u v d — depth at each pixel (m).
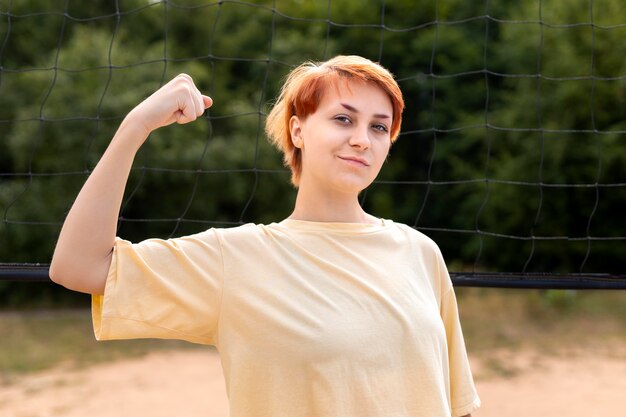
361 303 1.54
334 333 1.50
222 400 7.08
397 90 1.67
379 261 1.62
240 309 1.53
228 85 12.69
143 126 1.52
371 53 12.90
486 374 7.69
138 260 1.52
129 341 9.53
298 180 1.80
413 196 13.07
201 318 1.55
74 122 10.59
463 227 12.26
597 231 10.41
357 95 1.62
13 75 11.23
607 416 6.40
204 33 12.95
